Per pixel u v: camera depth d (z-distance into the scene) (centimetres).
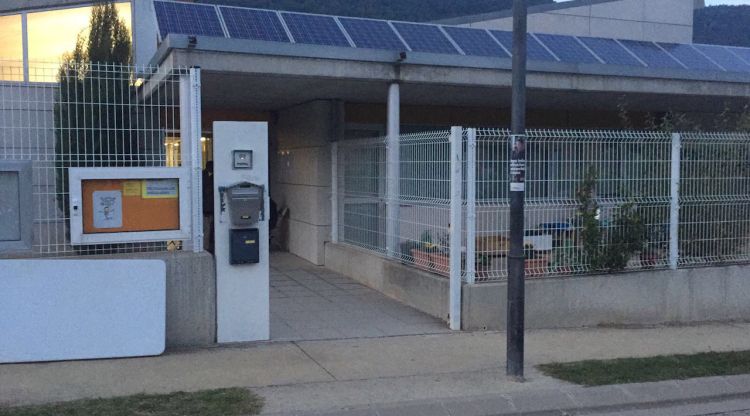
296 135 1369
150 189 696
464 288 808
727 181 929
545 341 777
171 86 721
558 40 1317
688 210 912
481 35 1239
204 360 662
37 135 674
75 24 1302
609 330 840
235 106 1394
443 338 768
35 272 643
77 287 652
